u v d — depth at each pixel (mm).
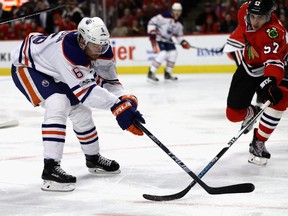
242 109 4465
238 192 3441
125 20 14352
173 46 12109
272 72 4012
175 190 3834
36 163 4703
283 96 4273
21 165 4633
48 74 3781
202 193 3730
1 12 14578
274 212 3297
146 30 14227
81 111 4027
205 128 6344
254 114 4516
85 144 4168
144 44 13609
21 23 14453
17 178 4211
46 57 3768
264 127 4414
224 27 13570
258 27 4113
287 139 5609
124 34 14016
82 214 3334
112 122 6801
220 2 14281
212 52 13336
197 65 13508
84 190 3857
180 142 5527
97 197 3684
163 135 5926
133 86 11188
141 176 4211
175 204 3490
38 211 3406
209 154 4949
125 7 14789
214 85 10977
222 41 13242
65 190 3818
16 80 3943
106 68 3928
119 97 3709
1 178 4219
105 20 13992
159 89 10570
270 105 4141
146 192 3789
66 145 5395
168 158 4809
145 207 3445
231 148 5195
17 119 7281
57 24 14258
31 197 3709
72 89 3654
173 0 14594
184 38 13500
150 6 14438
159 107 8156
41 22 14398
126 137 5797
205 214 3281
